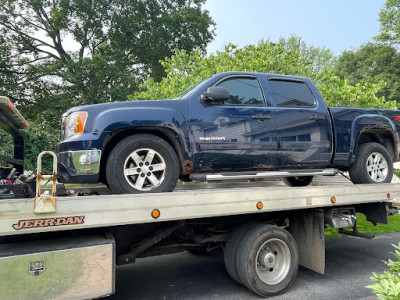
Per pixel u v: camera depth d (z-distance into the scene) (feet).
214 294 12.93
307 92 15.46
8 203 8.21
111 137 11.66
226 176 12.66
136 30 67.82
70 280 9.00
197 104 12.84
